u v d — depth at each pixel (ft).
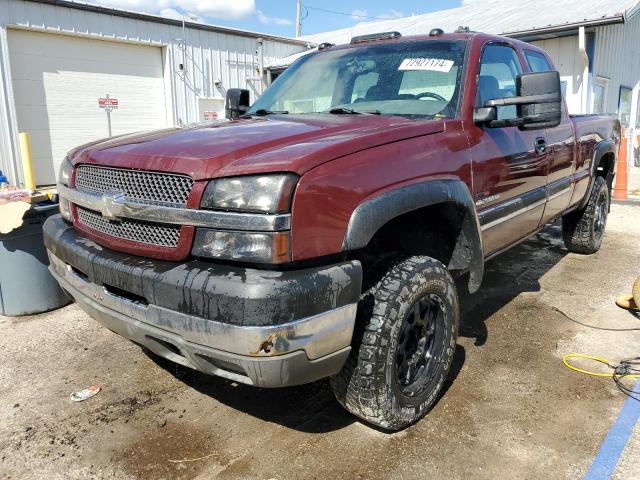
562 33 38.01
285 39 53.93
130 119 43.80
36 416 10.09
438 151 9.34
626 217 27.63
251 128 9.25
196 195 7.20
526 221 13.10
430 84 11.16
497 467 8.39
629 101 51.08
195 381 11.35
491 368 11.57
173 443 9.21
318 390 10.92
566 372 11.35
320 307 7.04
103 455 8.92
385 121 9.80
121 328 8.34
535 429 9.35
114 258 8.14
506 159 11.42
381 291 8.45
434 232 10.23
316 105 12.14
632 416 9.67
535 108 10.28
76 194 9.08
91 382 11.32
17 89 37.24
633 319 14.15
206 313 6.89
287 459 8.71
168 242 7.54
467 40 11.78
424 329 9.48
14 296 14.70
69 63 39.52
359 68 12.25
